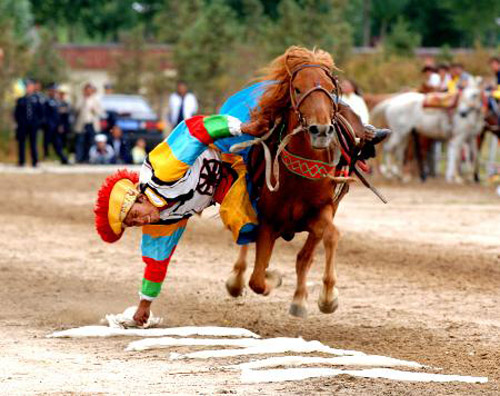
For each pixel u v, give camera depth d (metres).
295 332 10.56
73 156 39.25
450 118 29.52
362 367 8.83
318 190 10.12
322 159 9.95
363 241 17.08
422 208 22.28
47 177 30.20
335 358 8.94
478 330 10.58
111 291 12.71
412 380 8.30
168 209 10.16
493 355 9.45
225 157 10.25
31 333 10.33
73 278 13.55
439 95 29.59
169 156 9.98
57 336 10.12
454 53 52.47
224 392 7.70
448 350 9.69
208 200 10.33
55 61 50.47
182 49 46.75
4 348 9.52
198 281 13.41
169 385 7.96
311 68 9.70
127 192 10.09
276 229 10.40
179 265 14.64
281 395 7.65
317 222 10.34
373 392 7.83
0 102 40.94
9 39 41.94
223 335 10.25
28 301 12.04
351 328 10.73
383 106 30.55
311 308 11.81
